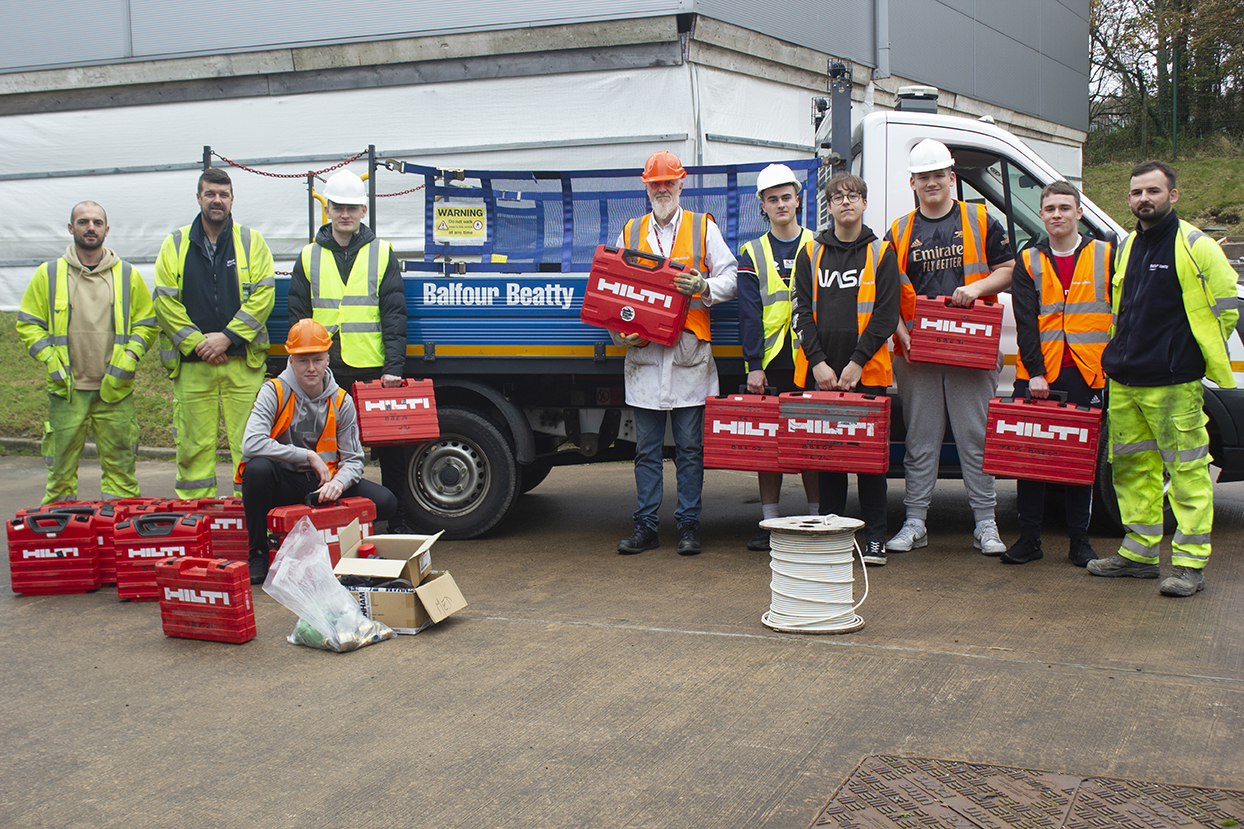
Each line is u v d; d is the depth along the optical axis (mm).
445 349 5852
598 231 6266
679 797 2709
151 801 2756
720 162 12461
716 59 12328
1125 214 20594
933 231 5328
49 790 2836
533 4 12414
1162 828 2486
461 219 6340
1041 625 4082
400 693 3514
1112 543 5582
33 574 4953
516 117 12664
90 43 13719
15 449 10328
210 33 13359
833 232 5238
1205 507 4492
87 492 8258
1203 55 25547
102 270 5938
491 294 5793
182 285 5652
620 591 4793
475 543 6004
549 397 6176
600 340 5688
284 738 3150
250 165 13453
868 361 5184
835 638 3994
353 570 4238
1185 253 4406
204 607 4137
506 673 3686
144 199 13836
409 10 12805
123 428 6035
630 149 12359
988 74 17078
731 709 3293
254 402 5480
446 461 6020
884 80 14625
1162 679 3445
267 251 5793
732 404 5320
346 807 2697
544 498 7719
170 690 3598
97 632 4320
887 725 3131
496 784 2809
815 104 6746
